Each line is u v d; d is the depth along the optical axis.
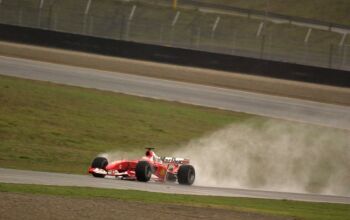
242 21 196.62
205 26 191.88
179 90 92.56
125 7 199.88
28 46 116.12
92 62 106.94
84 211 27.19
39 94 74.44
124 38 142.75
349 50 133.38
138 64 110.81
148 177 39.53
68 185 34.62
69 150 56.31
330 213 35.00
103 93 82.25
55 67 98.00
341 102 96.56
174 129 70.25
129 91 87.00
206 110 81.31
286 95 97.56
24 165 46.84
